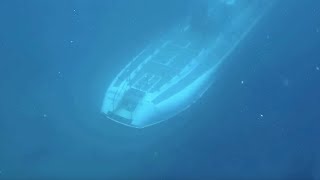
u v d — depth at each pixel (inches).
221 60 928.3
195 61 925.2
